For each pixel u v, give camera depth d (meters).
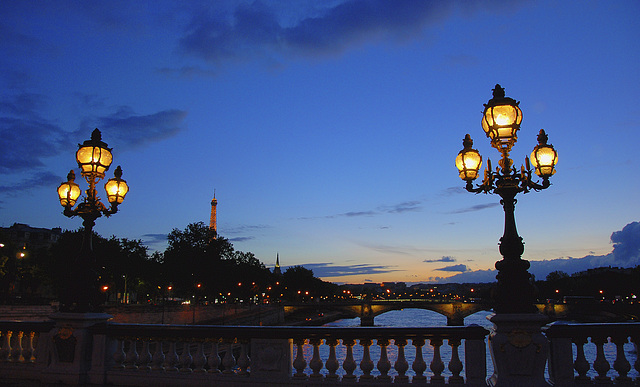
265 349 10.56
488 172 9.77
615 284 160.38
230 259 112.69
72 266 12.34
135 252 88.44
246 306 121.12
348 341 10.23
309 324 163.00
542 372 9.12
